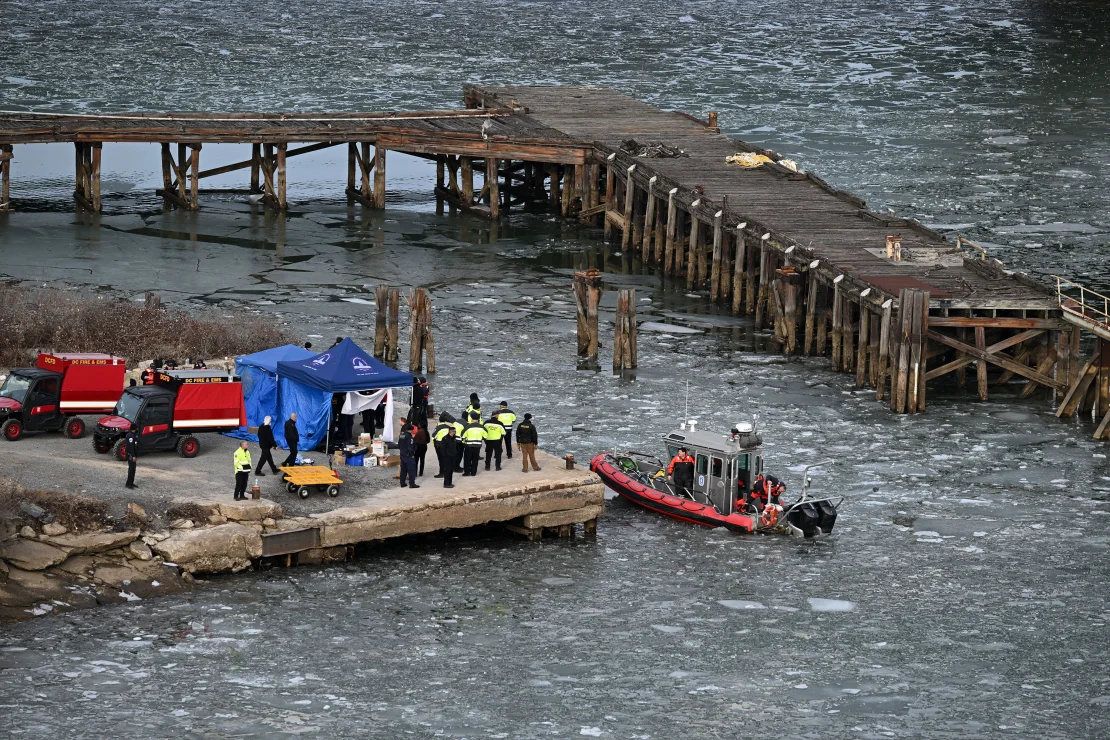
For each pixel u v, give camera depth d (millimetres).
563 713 101312
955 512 140250
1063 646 113625
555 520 128500
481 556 125562
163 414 128375
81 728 96312
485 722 99750
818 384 178625
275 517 118688
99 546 113688
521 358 185875
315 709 100188
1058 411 168375
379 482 126625
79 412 134125
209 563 116312
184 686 102125
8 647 105062
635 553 128500
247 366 138500
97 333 172250
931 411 169500
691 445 137250
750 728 100438
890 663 110438
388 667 106188
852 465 152000
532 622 114188
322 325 196500
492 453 134125
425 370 179000
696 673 107875
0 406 131125
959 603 120750
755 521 134125
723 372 182375
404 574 120750
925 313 167000
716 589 121938
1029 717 103000
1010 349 179375
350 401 133625
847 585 123562
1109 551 131750
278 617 112000
